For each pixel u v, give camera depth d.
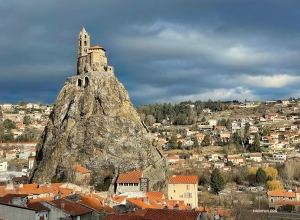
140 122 190.12
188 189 148.00
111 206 85.94
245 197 173.50
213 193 185.88
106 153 168.25
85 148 168.50
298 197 171.12
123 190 138.88
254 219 119.25
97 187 148.75
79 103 182.25
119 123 177.12
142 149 174.38
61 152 170.00
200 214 50.41
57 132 179.75
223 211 112.69
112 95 184.38
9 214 60.34
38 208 61.56
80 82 194.75
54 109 191.62
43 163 171.38
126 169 165.25
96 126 172.62
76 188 125.81
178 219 48.69
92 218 66.62
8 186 99.31
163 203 105.44
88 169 163.38
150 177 156.50
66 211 62.66
